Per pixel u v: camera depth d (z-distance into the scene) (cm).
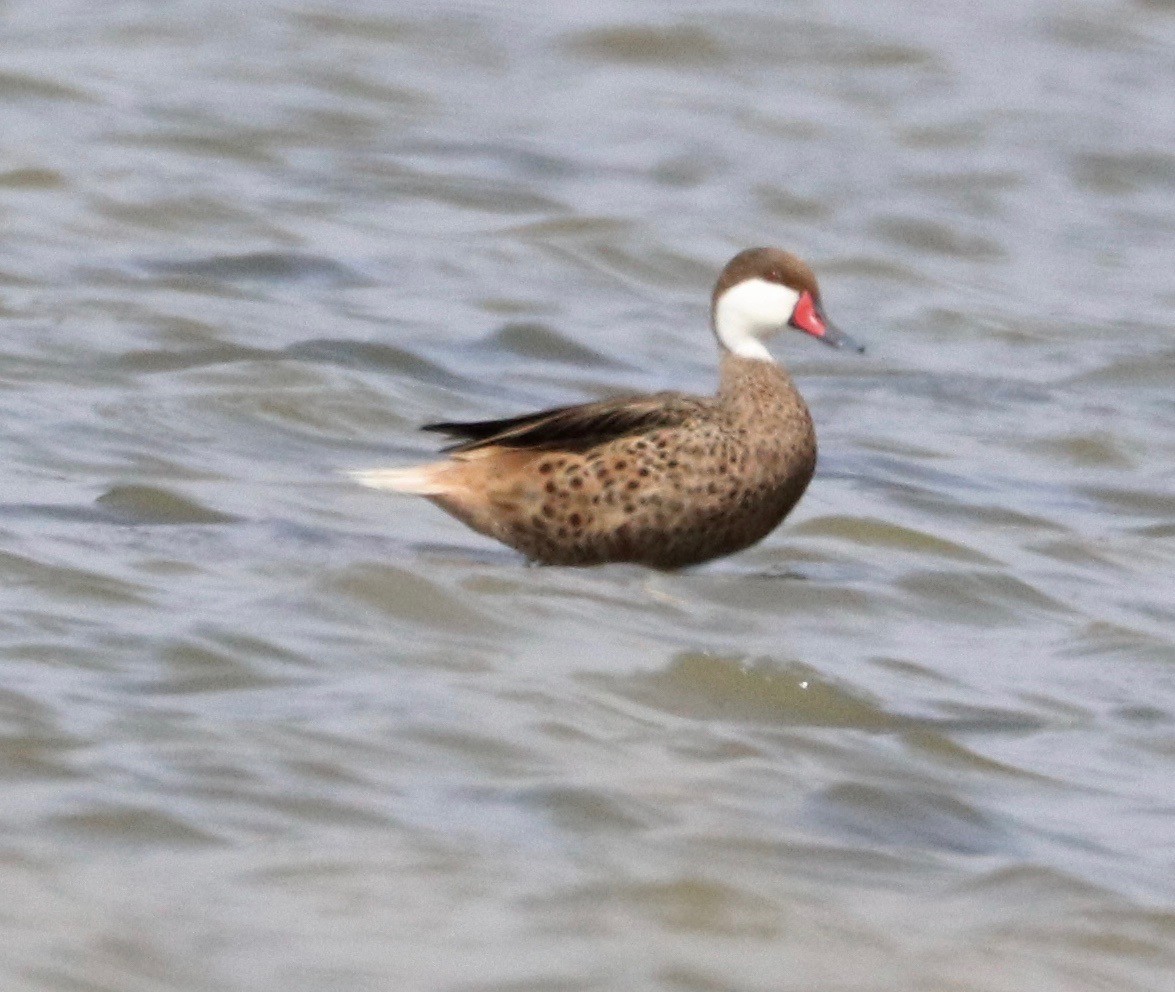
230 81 2739
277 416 1688
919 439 1809
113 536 1366
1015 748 1155
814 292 1421
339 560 1344
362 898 923
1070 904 979
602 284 2225
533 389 1883
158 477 1518
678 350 2052
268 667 1147
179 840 957
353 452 1648
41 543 1334
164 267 2092
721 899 949
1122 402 1958
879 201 2547
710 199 2506
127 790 995
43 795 984
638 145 2680
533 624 1240
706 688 1177
